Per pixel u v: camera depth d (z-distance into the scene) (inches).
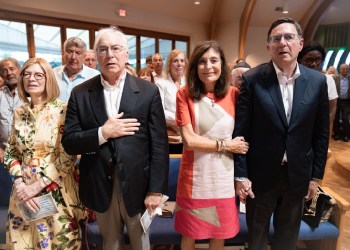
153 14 243.4
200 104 55.5
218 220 55.6
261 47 304.8
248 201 58.0
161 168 51.2
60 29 197.5
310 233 70.1
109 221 52.2
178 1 244.2
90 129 49.2
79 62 97.0
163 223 71.0
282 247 58.2
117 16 219.8
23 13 177.9
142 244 53.6
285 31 49.3
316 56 75.0
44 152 55.9
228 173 55.6
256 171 54.7
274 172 53.2
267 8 275.9
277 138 51.8
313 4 272.8
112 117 47.7
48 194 54.4
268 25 297.7
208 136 54.8
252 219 57.4
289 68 51.1
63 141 49.9
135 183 49.6
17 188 54.6
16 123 57.4
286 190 54.6
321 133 54.2
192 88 55.6
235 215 57.4
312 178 55.6
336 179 149.3
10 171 57.2
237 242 69.2
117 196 50.4
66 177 57.5
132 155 48.9
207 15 280.1
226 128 54.6
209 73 53.2
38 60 56.2
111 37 48.2
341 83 238.8
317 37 414.3
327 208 70.7
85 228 62.5
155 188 50.6
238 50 289.6
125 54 49.7
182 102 56.4
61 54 202.8
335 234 70.7
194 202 55.7
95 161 49.1
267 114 51.2
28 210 54.6
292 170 52.0
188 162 56.5
